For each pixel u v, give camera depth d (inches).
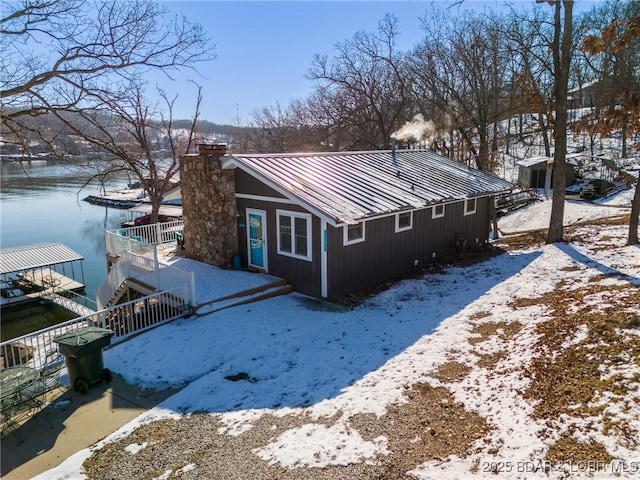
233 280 498.9
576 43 778.2
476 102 1305.4
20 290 944.9
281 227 493.7
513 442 197.2
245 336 370.9
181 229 751.7
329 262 449.1
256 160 523.2
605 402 205.0
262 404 267.7
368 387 269.7
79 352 295.0
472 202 655.8
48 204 2240.4
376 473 191.3
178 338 373.1
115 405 286.7
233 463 212.4
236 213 548.7
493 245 687.1
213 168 536.7
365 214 442.9
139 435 248.1
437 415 232.7
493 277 488.7
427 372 282.7
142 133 1029.2
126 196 2368.4
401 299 447.2
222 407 269.6
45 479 215.5
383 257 513.0
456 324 361.1
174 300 439.2
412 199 517.3
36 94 380.2
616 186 1117.1
